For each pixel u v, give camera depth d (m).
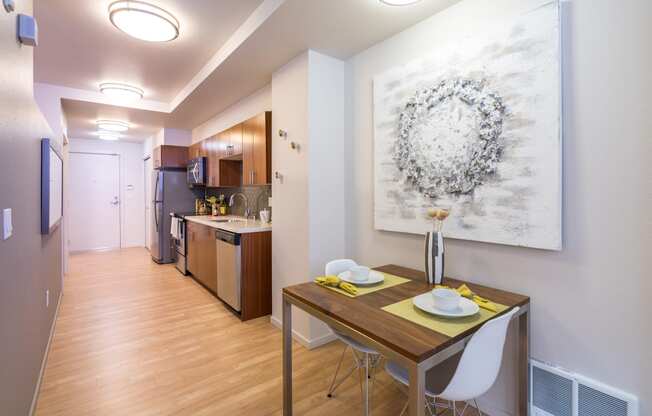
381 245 2.43
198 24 2.39
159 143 5.87
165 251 5.51
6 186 1.25
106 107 4.18
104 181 7.03
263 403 1.87
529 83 1.55
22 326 1.54
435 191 1.99
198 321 3.06
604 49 1.35
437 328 1.21
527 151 1.56
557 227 1.47
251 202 4.34
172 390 1.99
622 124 1.31
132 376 2.13
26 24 1.44
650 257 1.26
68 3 2.13
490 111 1.70
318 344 2.57
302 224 2.60
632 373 1.31
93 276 4.67
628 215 1.31
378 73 2.41
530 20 1.54
